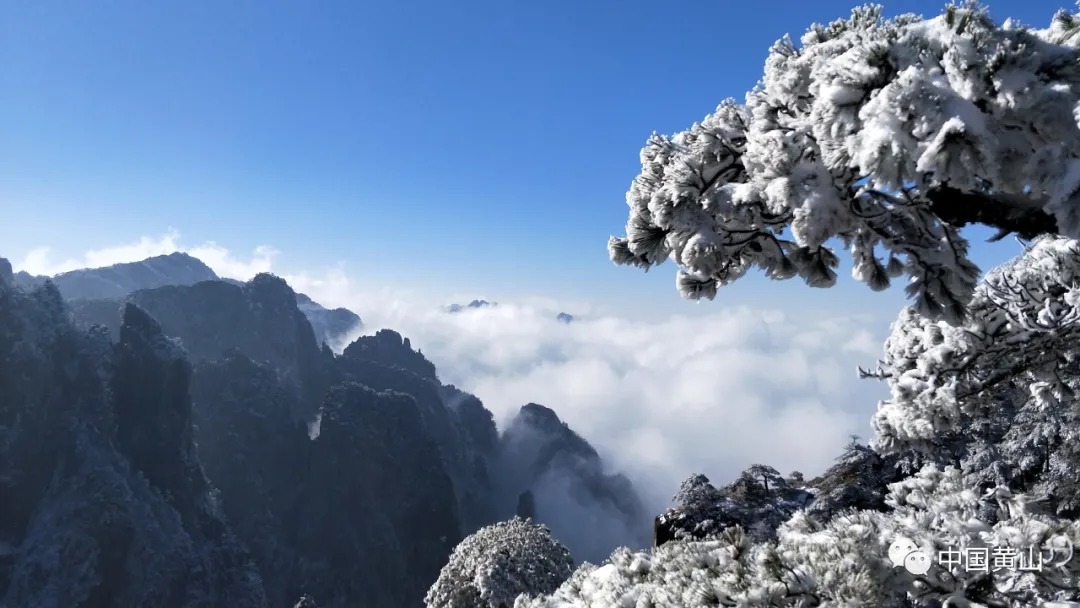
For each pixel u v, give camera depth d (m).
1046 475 20.95
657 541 33.25
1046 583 4.54
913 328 7.38
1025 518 5.12
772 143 3.02
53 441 133.88
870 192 3.17
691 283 3.77
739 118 3.49
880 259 3.34
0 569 114.88
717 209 3.34
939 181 2.51
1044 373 6.73
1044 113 2.30
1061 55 2.38
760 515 32.94
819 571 4.37
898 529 5.00
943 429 6.61
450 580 27.61
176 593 124.00
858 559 4.50
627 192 3.82
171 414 150.00
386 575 168.50
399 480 187.00
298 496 181.50
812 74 2.82
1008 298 6.69
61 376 141.12
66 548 117.88
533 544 27.64
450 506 188.50
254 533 166.12
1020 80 2.34
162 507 136.38
